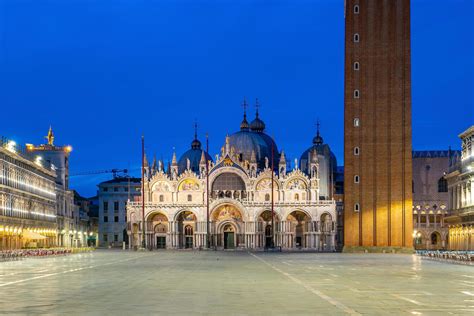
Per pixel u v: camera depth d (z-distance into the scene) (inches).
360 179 5841.5
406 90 5836.6
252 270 2802.7
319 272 2655.0
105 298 1535.4
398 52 5856.3
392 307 1366.9
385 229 5797.2
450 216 6230.3
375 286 1914.4
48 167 7145.7
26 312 1269.7
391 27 5876.0
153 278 2244.1
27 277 2276.1
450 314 1258.6
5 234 5088.6
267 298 1542.8
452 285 1961.1
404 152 5816.9
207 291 1727.4
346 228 5851.4
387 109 5841.5
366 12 5895.7
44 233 6569.9
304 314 1247.5
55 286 1875.0
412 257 4714.6
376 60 5871.1
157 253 5979.3
